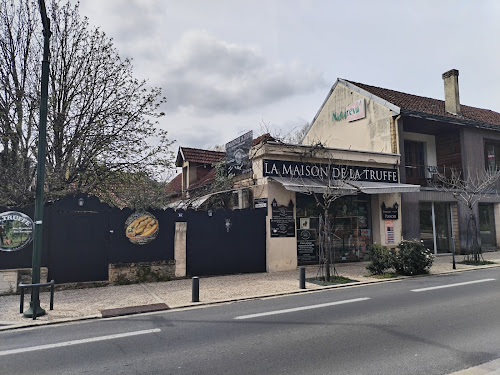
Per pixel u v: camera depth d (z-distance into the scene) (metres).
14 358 4.95
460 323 6.16
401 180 15.70
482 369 4.27
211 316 7.02
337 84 19.28
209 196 14.71
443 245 17.53
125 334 5.93
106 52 11.93
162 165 12.77
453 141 18.56
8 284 9.09
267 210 12.59
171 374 4.31
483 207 18.95
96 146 11.53
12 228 9.23
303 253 13.66
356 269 13.09
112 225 10.42
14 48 10.88
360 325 6.15
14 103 10.57
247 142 14.12
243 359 4.73
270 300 8.45
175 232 11.22
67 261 9.80
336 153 14.16
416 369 4.31
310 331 5.88
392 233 15.33
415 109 16.95
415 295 8.55
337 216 14.62
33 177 11.01
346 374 4.20
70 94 11.50
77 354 5.05
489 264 13.84
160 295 8.91
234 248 12.09
